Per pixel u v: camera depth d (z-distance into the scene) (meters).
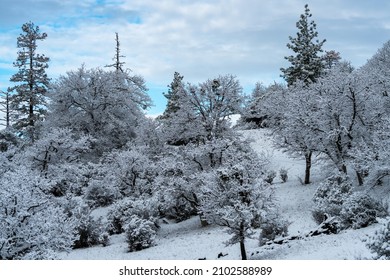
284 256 14.34
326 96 26.20
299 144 28.92
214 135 32.06
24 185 13.73
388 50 36.31
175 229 26.08
